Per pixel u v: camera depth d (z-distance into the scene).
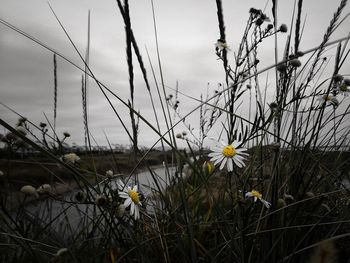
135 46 1.73
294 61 1.70
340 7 1.80
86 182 1.17
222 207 1.56
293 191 1.77
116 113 1.46
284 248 1.55
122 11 1.72
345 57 1.80
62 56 1.15
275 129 1.84
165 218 1.89
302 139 1.89
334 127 2.06
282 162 1.90
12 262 1.54
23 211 1.59
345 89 1.93
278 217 1.59
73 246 1.66
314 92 1.83
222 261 1.58
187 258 1.49
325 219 1.82
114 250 1.62
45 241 1.71
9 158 1.71
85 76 1.88
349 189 1.37
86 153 1.96
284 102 1.67
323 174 1.94
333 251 0.44
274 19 1.97
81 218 1.88
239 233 1.42
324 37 1.84
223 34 2.10
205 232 1.90
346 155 2.09
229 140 1.74
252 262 1.54
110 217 1.38
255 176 1.90
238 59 2.02
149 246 1.68
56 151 1.75
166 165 1.94
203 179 1.41
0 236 1.78
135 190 1.41
